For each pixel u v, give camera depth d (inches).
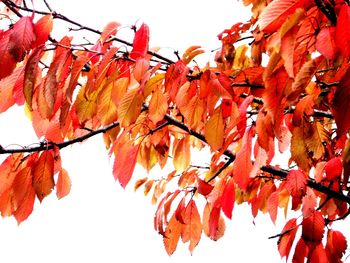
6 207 54.5
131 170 55.1
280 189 64.0
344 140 58.9
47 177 53.6
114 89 48.7
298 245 58.1
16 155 54.1
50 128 54.2
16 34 46.2
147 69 47.4
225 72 50.9
